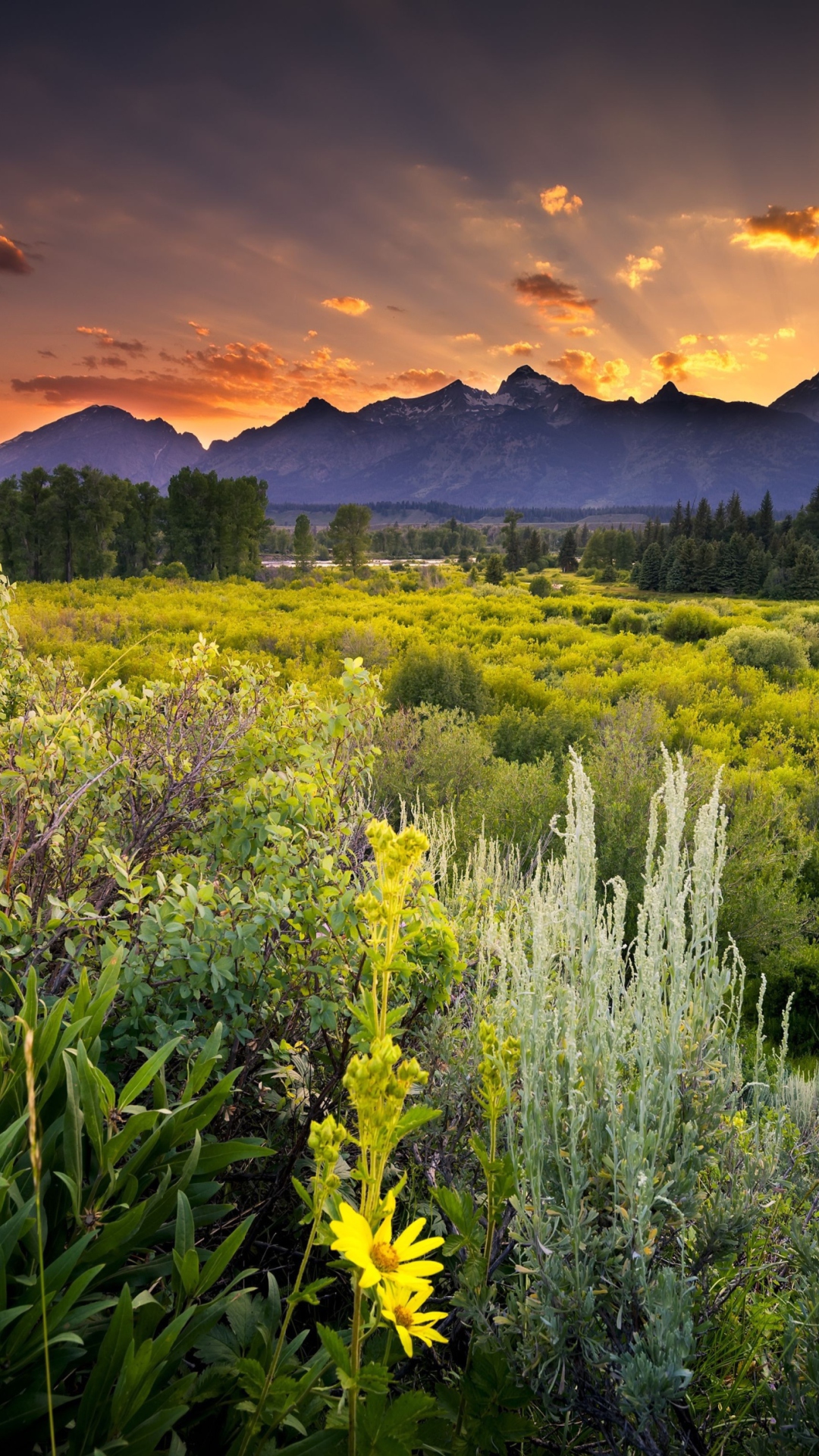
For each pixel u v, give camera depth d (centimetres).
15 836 204
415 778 713
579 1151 175
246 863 241
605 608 5050
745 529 12662
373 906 120
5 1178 106
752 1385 171
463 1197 154
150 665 1300
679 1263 172
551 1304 150
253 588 5778
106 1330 115
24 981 178
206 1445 125
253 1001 203
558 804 619
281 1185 183
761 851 578
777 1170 209
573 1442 154
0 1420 98
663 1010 190
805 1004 502
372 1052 100
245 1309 130
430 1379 167
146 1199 126
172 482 8400
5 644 285
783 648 2364
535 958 180
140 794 257
